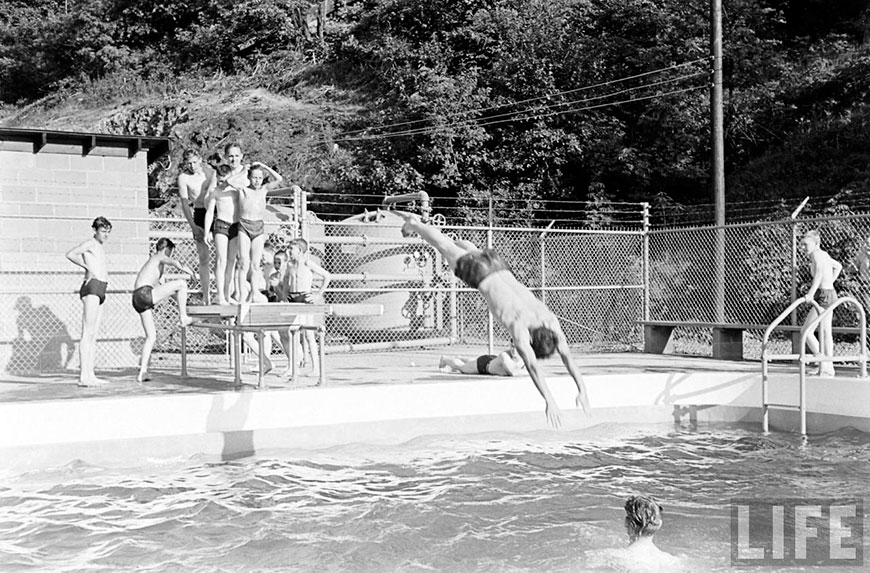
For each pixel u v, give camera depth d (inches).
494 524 323.9
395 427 471.8
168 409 427.2
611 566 275.7
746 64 1138.7
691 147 1134.4
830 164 1039.6
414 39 1348.4
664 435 490.0
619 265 974.4
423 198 739.4
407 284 776.3
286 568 279.6
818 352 509.0
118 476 397.7
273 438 446.6
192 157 567.5
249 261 529.7
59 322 620.7
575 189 1142.3
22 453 399.9
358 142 1226.0
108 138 634.2
